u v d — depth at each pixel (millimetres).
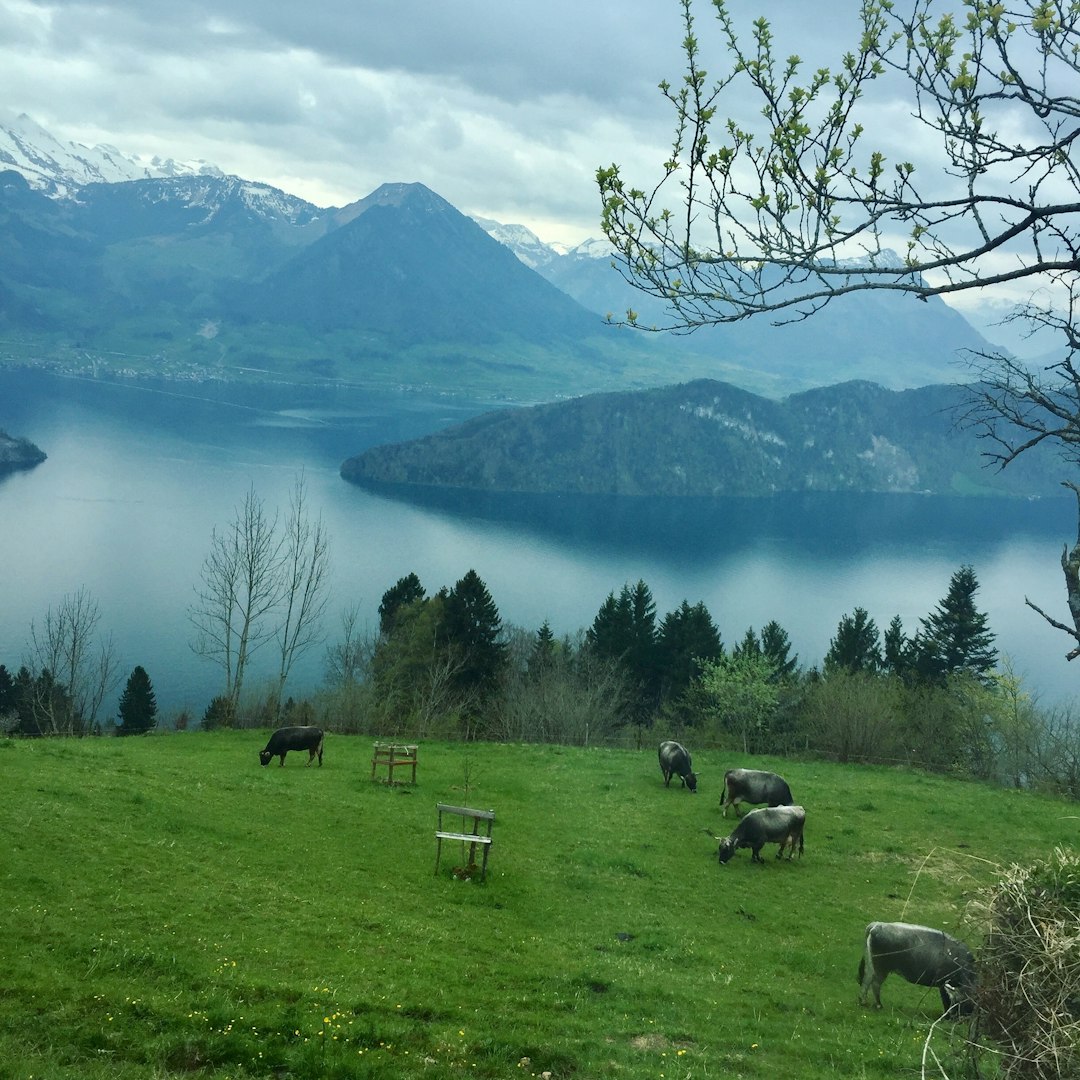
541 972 21125
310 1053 15867
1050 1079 8125
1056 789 50312
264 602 187625
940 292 7402
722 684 74750
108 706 130625
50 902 20625
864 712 66250
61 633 97938
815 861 32938
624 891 28562
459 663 81750
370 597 196500
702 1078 16156
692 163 7859
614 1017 18938
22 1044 15148
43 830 24812
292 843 28859
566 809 37531
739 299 7785
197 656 157875
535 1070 16250
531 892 27484
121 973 17953
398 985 19094
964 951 20375
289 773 39906
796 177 7613
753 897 29062
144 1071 15000
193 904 22094
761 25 7680
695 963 23344
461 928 23766
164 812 29156
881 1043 18625
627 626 103438
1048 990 8367
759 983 22203
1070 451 8594
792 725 79250
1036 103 6996
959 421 9297
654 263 8008
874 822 38125
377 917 23312
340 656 97438
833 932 26531
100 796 29281
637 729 83875
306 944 20875
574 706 77125
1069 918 8648
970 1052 9375
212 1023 16516
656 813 37844
